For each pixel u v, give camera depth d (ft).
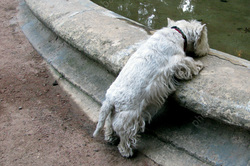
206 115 3.84
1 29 7.41
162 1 9.46
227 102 3.68
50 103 5.06
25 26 7.37
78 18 5.79
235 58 4.65
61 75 5.62
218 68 4.28
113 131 4.26
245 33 7.11
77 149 4.28
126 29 5.31
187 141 4.08
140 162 4.12
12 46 6.60
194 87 3.99
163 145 4.21
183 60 4.16
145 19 7.81
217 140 3.92
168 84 4.14
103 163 4.12
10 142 4.32
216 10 8.57
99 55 4.87
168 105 4.34
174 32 4.40
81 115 4.85
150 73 3.94
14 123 4.63
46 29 6.61
